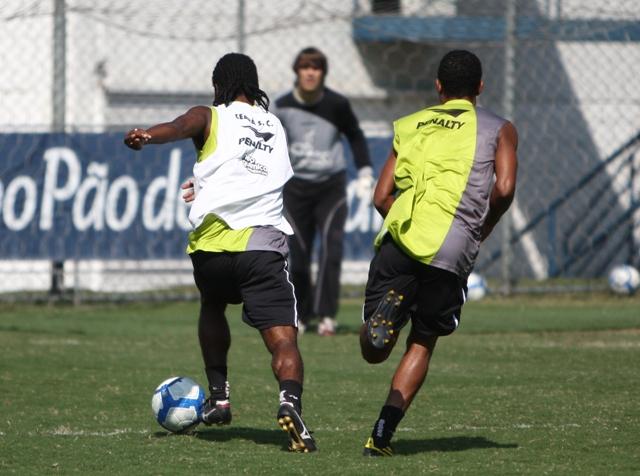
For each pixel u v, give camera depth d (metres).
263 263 18.05
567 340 34.66
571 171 56.09
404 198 17.20
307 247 35.84
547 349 32.44
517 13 53.81
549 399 23.67
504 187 17.00
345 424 20.83
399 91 54.94
